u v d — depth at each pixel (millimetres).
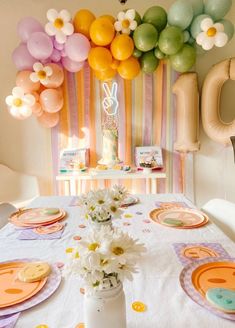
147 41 2135
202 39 2135
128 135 2736
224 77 2352
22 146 2820
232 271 898
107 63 2246
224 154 2783
